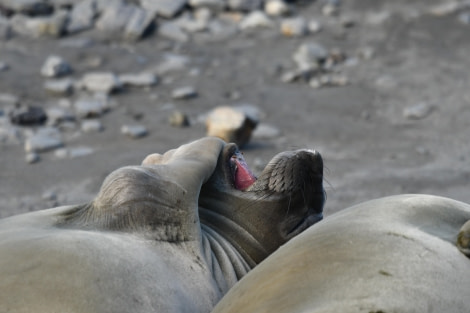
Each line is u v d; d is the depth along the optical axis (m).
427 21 47.94
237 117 33.38
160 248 12.78
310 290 9.02
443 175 30.86
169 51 44.66
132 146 33.62
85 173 30.86
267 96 39.72
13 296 10.36
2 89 39.16
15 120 35.75
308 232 10.34
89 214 13.41
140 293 11.15
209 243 13.93
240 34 46.94
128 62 42.91
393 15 48.91
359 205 10.79
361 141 34.75
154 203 13.31
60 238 11.46
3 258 10.98
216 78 41.69
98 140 34.41
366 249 9.39
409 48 45.00
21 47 43.81
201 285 12.61
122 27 45.84
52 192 28.97
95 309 10.52
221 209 14.90
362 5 50.38
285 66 43.12
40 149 33.25
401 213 10.22
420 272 8.97
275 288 9.36
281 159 15.14
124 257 11.58
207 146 14.78
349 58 44.00
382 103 38.97
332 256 9.42
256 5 49.38
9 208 27.69
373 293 8.70
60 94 39.06
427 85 40.66
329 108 38.44
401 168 31.61
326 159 32.53
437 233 9.84
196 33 46.78
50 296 10.44
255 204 14.93
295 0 50.66
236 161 15.46
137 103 38.75
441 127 36.28
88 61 42.75
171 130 35.56
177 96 39.16
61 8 48.12
